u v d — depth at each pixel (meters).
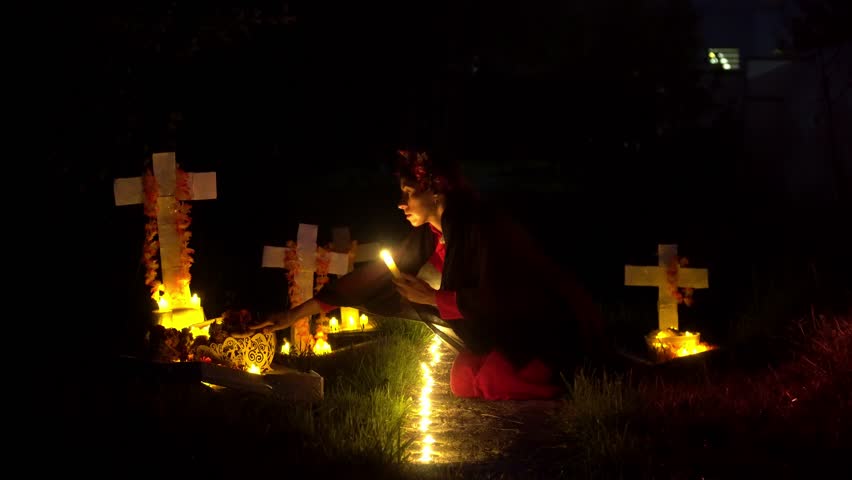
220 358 6.39
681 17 26.97
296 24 18.36
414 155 7.20
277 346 8.79
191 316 7.00
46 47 8.51
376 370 7.20
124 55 8.86
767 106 18.77
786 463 5.21
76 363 6.21
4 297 8.79
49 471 4.87
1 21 8.32
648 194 19.53
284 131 19.39
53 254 9.46
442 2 27.14
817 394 6.14
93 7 8.60
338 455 5.17
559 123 28.08
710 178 19.34
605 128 26.53
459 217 7.07
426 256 7.54
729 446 5.44
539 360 6.95
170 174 7.07
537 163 29.84
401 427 6.07
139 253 10.12
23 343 7.71
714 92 26.33
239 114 16.23
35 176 8.85
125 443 5.10
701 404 6.08
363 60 22.97
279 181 18.64
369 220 18.31
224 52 14.38
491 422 6.29
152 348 6.25
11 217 9.08
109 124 8.93
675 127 26.00
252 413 5.77
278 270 12.17
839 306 7.98
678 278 7.88
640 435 5.66
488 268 6.91
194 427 5.28
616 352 7.43
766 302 8.48
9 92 8.52
